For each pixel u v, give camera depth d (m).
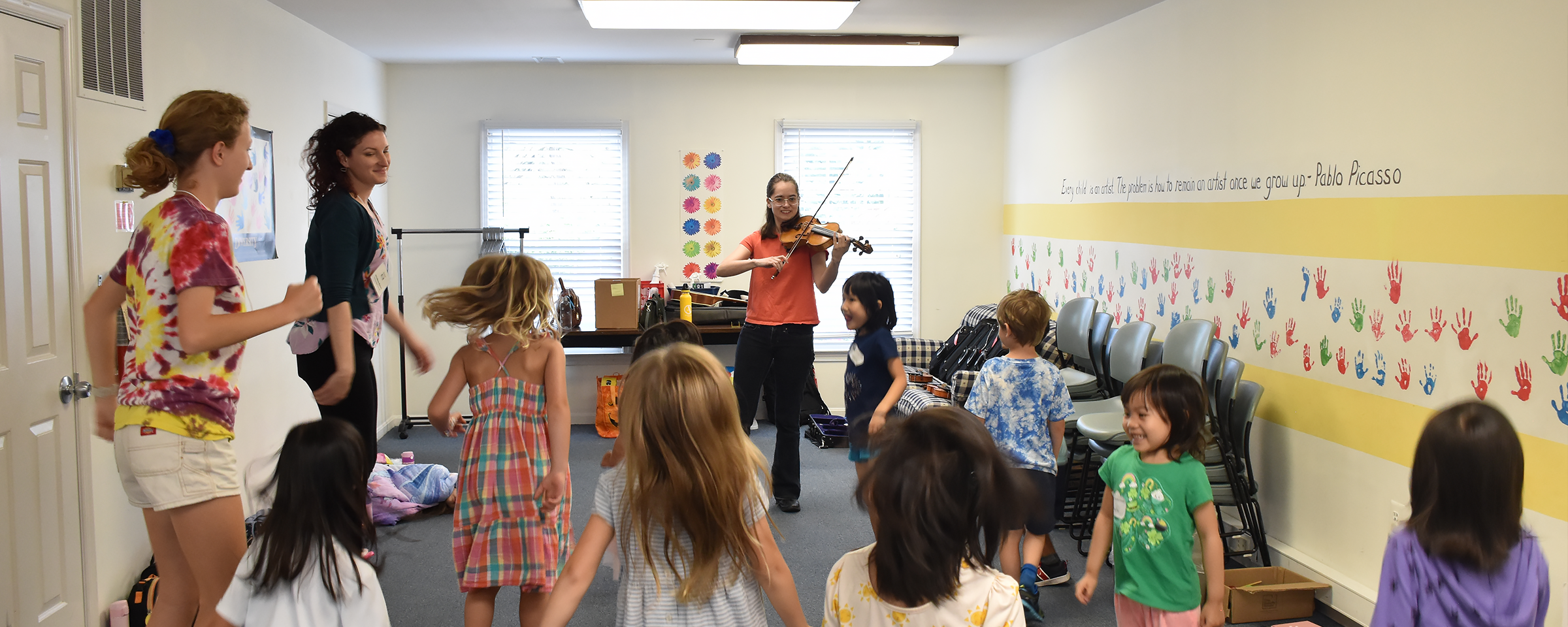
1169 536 2.51
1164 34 4.70
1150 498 2.54
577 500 4.90
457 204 6.65
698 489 1.76
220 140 2.29
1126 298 5.14
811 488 5.12
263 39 4.58
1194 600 2.53
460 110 6.60
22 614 2.92
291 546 1.94
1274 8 3.86
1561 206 2.62
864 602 1.67
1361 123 3.38
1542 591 1.68
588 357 6.74
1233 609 3.38
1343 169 3.47
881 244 6.90
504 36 5.53
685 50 6.06
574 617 3.45
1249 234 4.05
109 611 3.36
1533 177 2.70
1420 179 3.11
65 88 3.11
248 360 4.34
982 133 6.87
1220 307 4.29
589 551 1.87
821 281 4.57
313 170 2.91
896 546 1.57
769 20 4.75
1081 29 5.44
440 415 2.75
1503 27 2.78
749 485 1.85
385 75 6.53
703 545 1.78
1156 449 2.55
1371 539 3.37
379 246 2.94
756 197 6.77
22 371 2.92
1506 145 2.78
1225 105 4.20
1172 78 4.63
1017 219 6.67
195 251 2.18
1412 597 1.74
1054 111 6.03
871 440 1.70
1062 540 4.29
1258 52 3.96
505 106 6.61
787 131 6.76
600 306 6.17
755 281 4.55
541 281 2.75
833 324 6.95
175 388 2.24
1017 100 6.65
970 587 1.62
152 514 2.36
